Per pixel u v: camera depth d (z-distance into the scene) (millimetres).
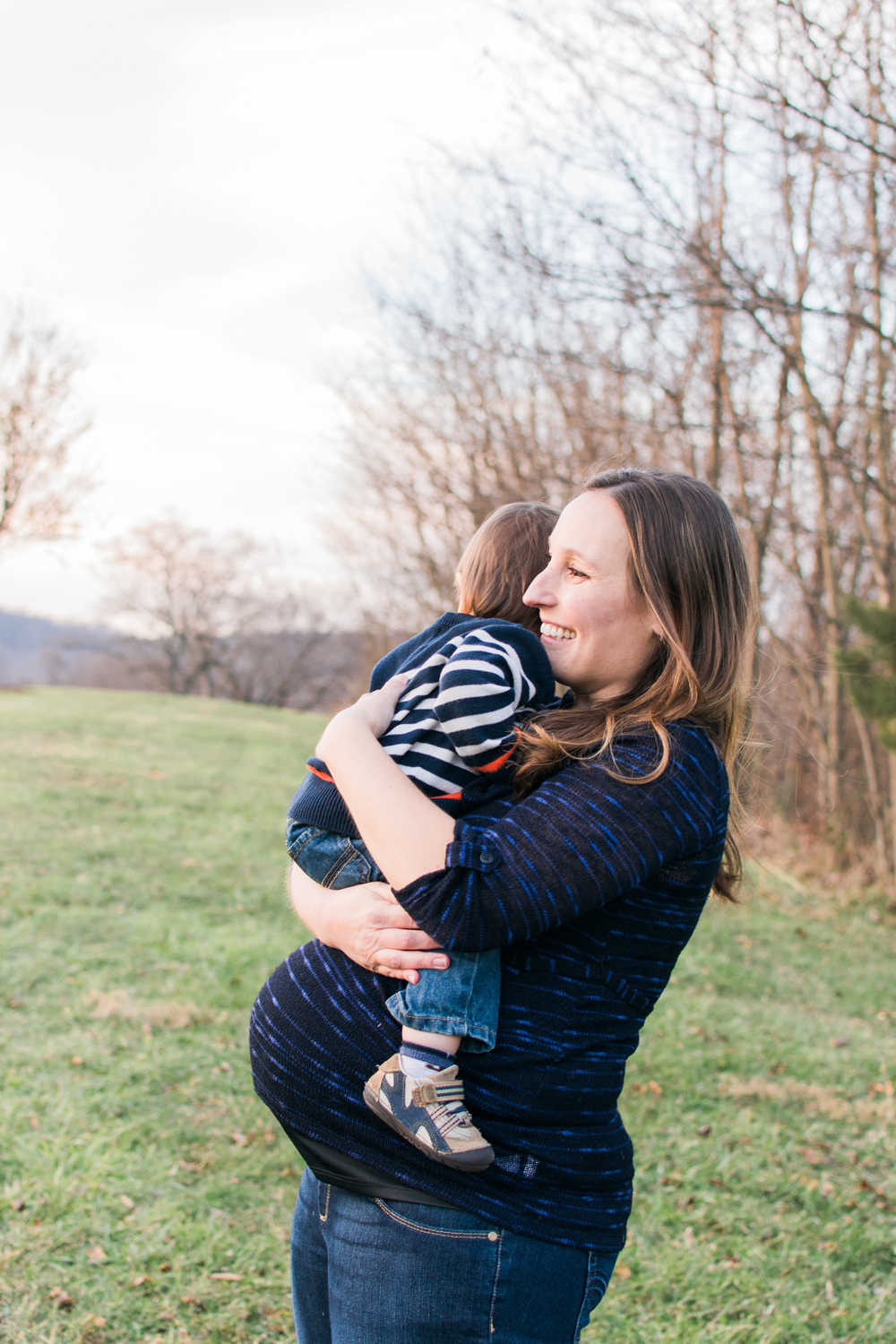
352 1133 1268
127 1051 4617
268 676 46875
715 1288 3137
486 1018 1233
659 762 1246
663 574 1354
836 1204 3711
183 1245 3146
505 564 1771
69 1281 2924
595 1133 1263
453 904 1176
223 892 7883
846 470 8758
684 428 8625
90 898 7254
